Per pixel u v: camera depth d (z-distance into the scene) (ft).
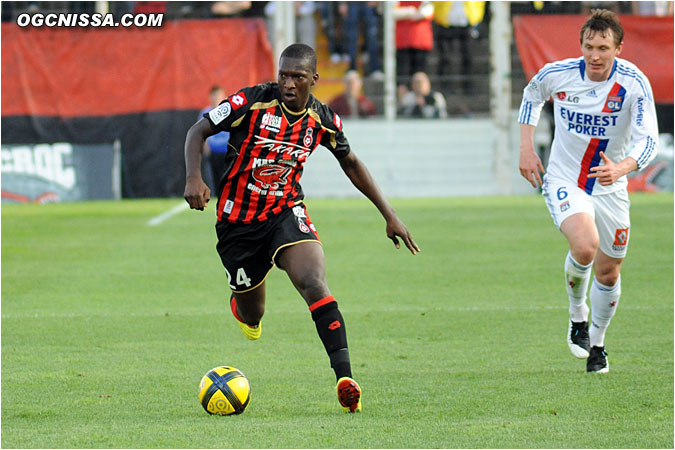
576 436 52.85
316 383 66.74
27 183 224.74
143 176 228.43
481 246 140.46
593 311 70.79
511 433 53.42
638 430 54.08
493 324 88.02
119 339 82.53
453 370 70.33
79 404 61.00
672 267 120.47
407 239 65.92
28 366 72.28
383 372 69.82
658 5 236.63
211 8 239.30
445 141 240.94
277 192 63.46
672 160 227.61
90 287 109.91
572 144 72.90
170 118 227.61
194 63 227.40
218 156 214.07
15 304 99.50
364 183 65.92
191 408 60.03
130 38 226.38
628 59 226.58
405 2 245.45
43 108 225.15
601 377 67.72
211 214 188.55
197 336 83.87
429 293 104.78
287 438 52.42
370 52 250.98
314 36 251.60
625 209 72.38
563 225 70.69
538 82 73.82
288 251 61.82
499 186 241.14
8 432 54.24
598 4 237.45
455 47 253.85
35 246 143.64
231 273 66.03
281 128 61.67
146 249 140.26
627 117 70.79
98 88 226.17
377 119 240.32
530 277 114.52
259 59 229.45
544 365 72.02
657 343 79.41
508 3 235.40
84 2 230.48
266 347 79.41
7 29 223.92
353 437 52.60
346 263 126.52
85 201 226.38
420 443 51.47
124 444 51.57
